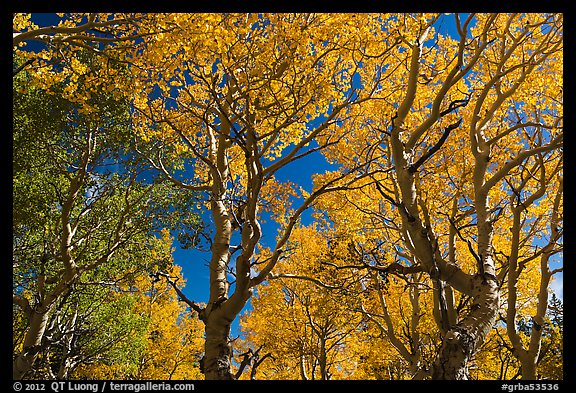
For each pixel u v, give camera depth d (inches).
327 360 681.0
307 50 254.5
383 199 437.1
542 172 306.7
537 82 296.8
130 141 370.6
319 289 503.8
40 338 376.8
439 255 241.6
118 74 281.6
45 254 421.4
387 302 519.8
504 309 435.2
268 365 676.7
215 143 344.5
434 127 366.0
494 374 522.6
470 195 371.2
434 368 197.8
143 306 796.0
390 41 278.2
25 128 366.9
